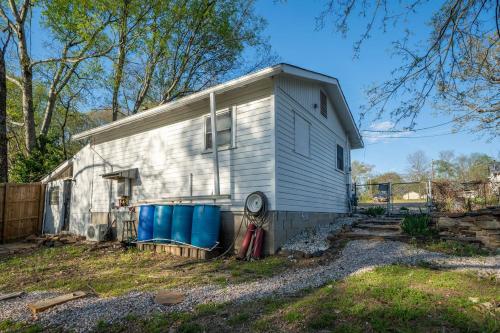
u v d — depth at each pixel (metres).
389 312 3.45
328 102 12.02
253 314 3.69
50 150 16.56
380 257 6.47
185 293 4.65
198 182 9.28
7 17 14.82
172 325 3.48
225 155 8.74
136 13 15.33
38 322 3.77
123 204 11.03
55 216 13.43
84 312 3.99
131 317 3.72
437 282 4.52
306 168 9.60
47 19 15.48
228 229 8.37
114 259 7.82
